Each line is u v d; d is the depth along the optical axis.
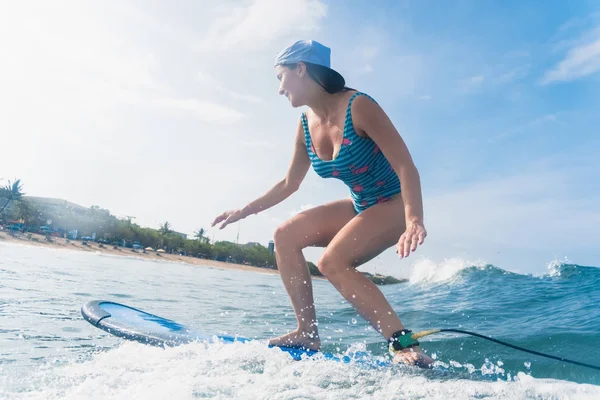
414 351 1.99
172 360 1.89
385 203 2.31
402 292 8.37
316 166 2.44
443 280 9.71
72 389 1.49
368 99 2.12
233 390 1.46
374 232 2.21
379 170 2.26
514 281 7.68
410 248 1.83
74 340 2.70
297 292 2.37
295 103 2.32
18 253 19.31
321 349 2.88
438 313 5.02
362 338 3.45
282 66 2.31
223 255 111.44
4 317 3.33
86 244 75.38
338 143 2.24
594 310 4.31
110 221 101.75
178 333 2.43
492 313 4.77
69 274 9.21
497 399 1.40
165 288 8.80
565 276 7.45
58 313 3.73
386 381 1.60
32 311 3.73
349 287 2.14
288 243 2.42
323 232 2.49
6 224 87.19
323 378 1.62
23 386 1.53
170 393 1.41
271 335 3.68
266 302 7.05
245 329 3.94
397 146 2.07
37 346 2.44
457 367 2.21
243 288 11.77
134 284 8.84
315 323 2.37
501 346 3.01
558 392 1.47
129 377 1.61
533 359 2.69
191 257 99.50
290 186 2.79
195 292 8.46
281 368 1.75
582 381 2.29
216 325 4.09
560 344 3.03
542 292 6.12
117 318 2.67
